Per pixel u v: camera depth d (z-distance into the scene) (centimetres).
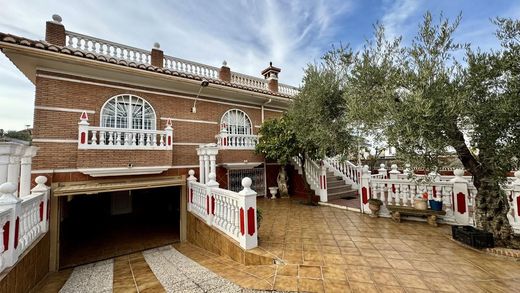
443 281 353
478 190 502
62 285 508
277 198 1212
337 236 584
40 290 484
